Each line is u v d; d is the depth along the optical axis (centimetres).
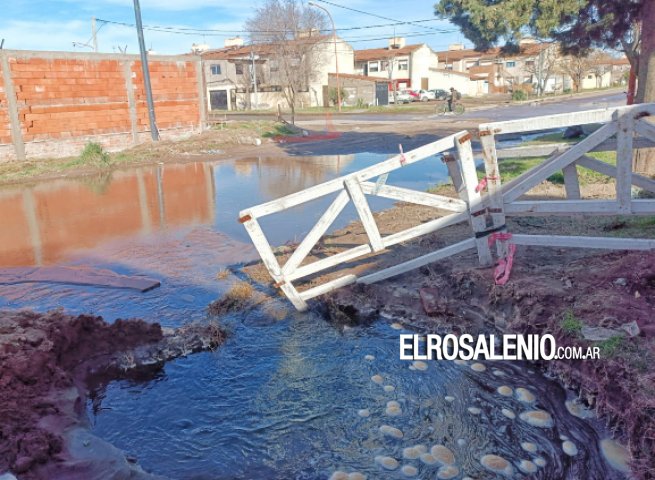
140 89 2334
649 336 456
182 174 1728
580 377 459
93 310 647
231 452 408
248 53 5900
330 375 507
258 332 591
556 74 6138
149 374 518
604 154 1364
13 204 1331
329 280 693
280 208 602
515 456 392
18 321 509
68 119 2078
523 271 613
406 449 404
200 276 756
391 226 930
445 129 2723
